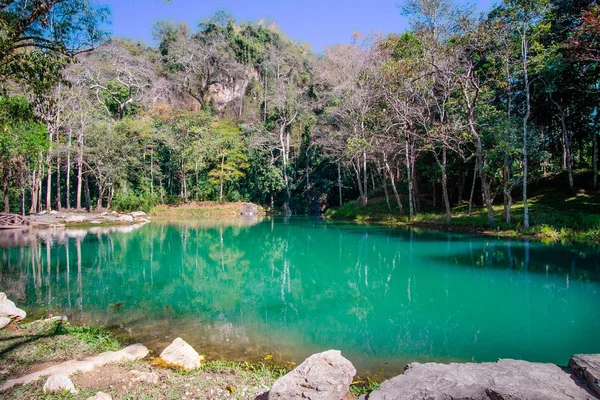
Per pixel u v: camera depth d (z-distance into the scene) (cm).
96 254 1430
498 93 2009
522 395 317
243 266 1260
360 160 3300
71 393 388
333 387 349
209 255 1471
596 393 321
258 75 4984
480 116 1819
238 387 425
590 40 1538
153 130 3366
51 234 1992
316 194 3816
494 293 834
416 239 1648
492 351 540
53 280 1013
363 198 3098
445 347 559
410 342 582
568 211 1761
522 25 1616
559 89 1925
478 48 1712
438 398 327
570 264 1062
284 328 658
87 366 469
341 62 3172
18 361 491
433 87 2034
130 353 530
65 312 741
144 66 4278
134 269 1181
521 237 1530
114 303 809
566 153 2158
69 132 2806
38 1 651
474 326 643
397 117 2241
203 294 896
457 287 897
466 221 1909
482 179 1756
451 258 1219
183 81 4669
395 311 745
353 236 1853
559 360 504
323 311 758
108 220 2623
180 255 1461
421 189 3097
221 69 4822
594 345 550
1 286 948
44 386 396
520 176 1680
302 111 4094
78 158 2827
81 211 2833
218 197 3750
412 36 1955
